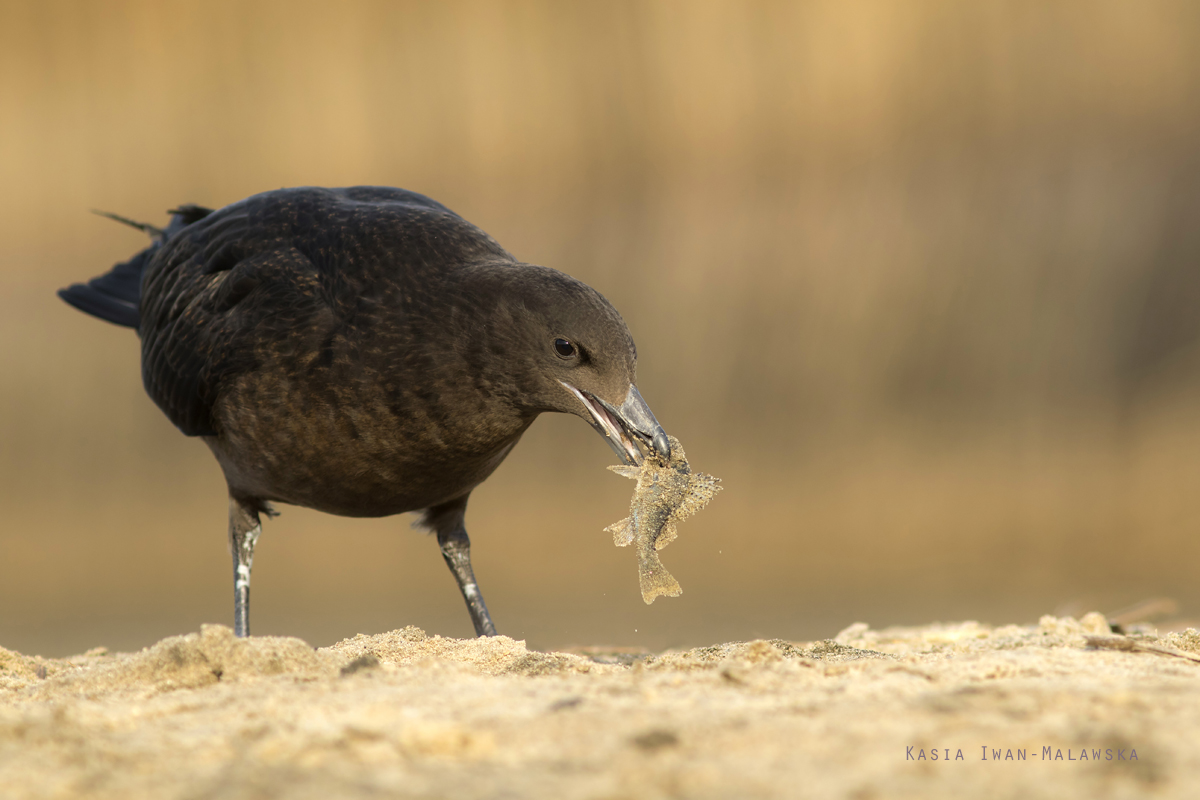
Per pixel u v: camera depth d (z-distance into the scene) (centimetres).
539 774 337
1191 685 436
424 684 458
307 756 356
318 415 718
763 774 330
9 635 1293
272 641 517
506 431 726
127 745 380
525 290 687
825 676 466
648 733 362
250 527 821
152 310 862
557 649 880
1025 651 526
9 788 340
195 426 805
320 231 763
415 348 700
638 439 671
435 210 770
